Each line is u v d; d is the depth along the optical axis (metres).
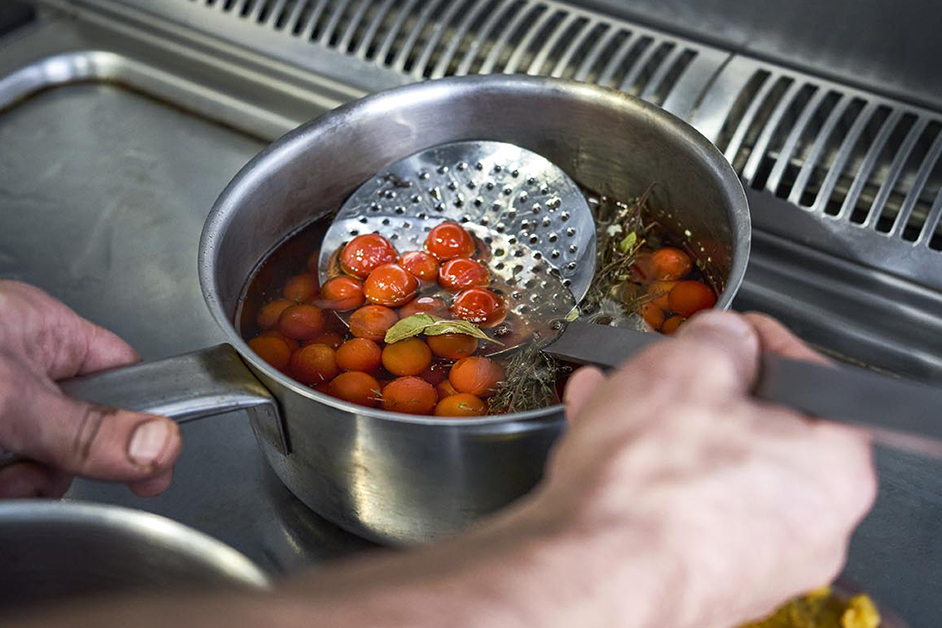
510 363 0.58
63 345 0.55
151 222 0.74
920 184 0.66
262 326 0.61
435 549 0.33
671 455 0.37
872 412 0.39
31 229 0.74
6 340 0.53
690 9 0.73
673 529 0.34
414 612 0.28
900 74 0.68
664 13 0.74
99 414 0.50
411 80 0.77
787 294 0.67
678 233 0.64
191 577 0.40
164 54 0.83
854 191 0.67
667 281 0.62
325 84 0.79
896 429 0.38
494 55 0.76
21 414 0.50
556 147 0.65
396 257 0.63
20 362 0.51
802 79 0.71
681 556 0.34
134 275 0.71
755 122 0.71
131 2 0.85
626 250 0.62
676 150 0.60
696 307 0.60
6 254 0.73
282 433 0.53
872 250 0.66
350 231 0.64
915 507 0.58
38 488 0.52
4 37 0.85
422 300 0.61
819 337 0.66
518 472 0.50
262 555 0.57
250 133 0.80
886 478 0.59
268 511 0.59
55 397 0.50
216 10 0.83
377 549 0.57
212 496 0.60
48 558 0.42
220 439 0.62
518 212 0.64
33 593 0.43
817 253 0.67
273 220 0.62
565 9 0.77
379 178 0.65
